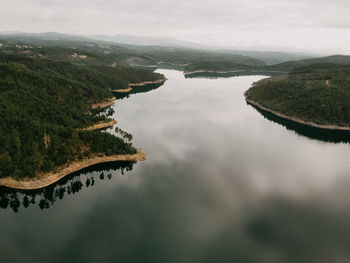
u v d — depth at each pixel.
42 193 113.50
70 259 78.81
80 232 91.62
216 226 96.62
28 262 77.00
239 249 85.62
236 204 111.12
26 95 190.50
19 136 132.00
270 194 120.38
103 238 88.50
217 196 117.44
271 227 97.12
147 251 83.44
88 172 132.62
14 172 115.38
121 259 79.44
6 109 153.88
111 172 136.75
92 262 78.06
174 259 80.38
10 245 84.19
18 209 105.12
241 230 94.62
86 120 191.50
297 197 118.75
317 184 131.75
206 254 83.12
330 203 114.06
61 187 120.50
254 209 107.62
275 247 86.94
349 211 108.25
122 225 95.31
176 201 111.50
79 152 135.88
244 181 132.00
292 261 81.12
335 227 98.06
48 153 127.31
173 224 96.56
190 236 90.88
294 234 93.00
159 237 89.88
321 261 81.81
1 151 121.56
